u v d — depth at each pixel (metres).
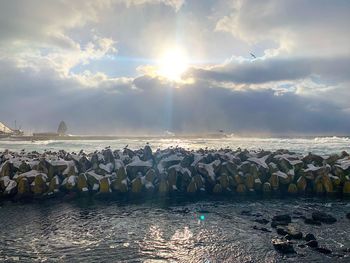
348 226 16.36
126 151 32.09
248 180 26.09
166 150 31.22
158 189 25.23
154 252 12.93
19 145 75.62
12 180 24.69
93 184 25.12
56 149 59.38
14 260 12.09
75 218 18.38
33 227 16.50
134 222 17.47
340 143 82.50
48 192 24.36
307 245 13.48
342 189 25.77
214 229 16.02
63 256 12.49
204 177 26.66
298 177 26.80
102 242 14.15
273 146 69.31
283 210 20.25
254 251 12.95
